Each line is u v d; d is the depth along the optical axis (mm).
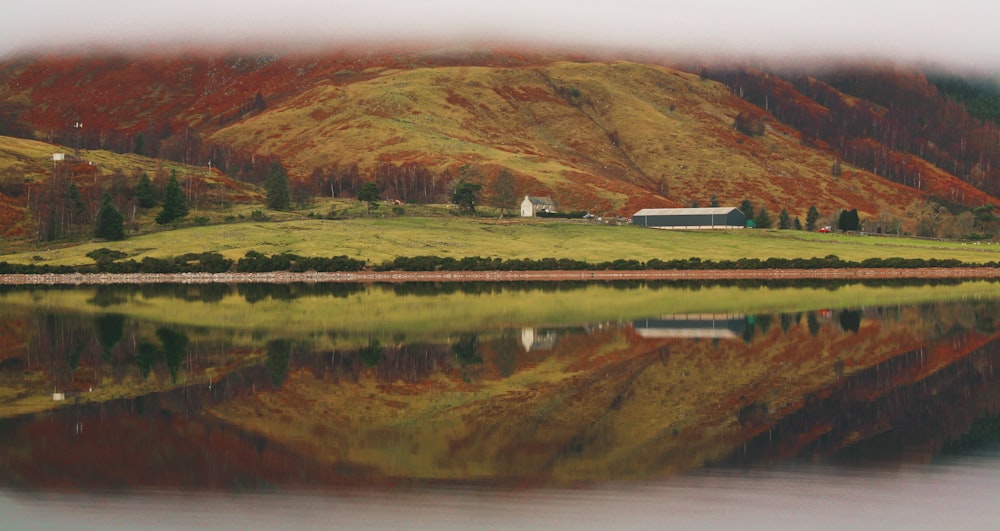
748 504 37031
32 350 78688
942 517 35500
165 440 47219
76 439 47375
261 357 74312
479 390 59875
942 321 97812
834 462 42625
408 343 82250
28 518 36062
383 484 39781
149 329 93875
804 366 69125
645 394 58375
